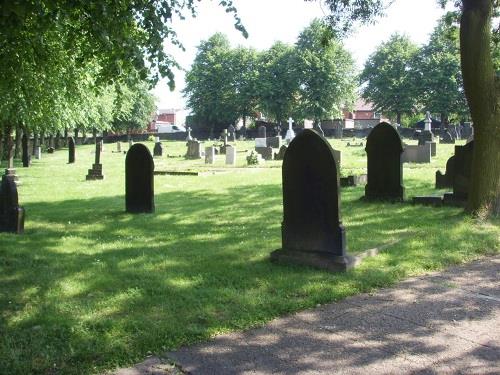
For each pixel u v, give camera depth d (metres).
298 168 6.30
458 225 8.16
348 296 5.24
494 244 7.12
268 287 5.46
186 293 5.34
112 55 7.65
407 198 11.66
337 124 72.88
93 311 4.85
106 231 9.05
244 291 5.36
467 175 10.27
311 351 3.99
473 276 5.83
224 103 79.75
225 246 7.58
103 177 19.45
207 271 6.17
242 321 4.52
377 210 10.39
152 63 7.68
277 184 15.99
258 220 9.80
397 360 3.82
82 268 6.47
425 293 5.28
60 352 3.95
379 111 74.00
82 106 23.17
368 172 11.69
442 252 6.68
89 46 9.39
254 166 23.67
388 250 6.86
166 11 7.74
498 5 10.91
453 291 5.32
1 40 8.54
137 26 8.52
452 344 4.07
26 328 4.47
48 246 7.81
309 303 4.97
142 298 5.21
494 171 8.62
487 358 3.83
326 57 71.50
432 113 67.31
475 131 8.74
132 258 6.96
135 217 10.51
